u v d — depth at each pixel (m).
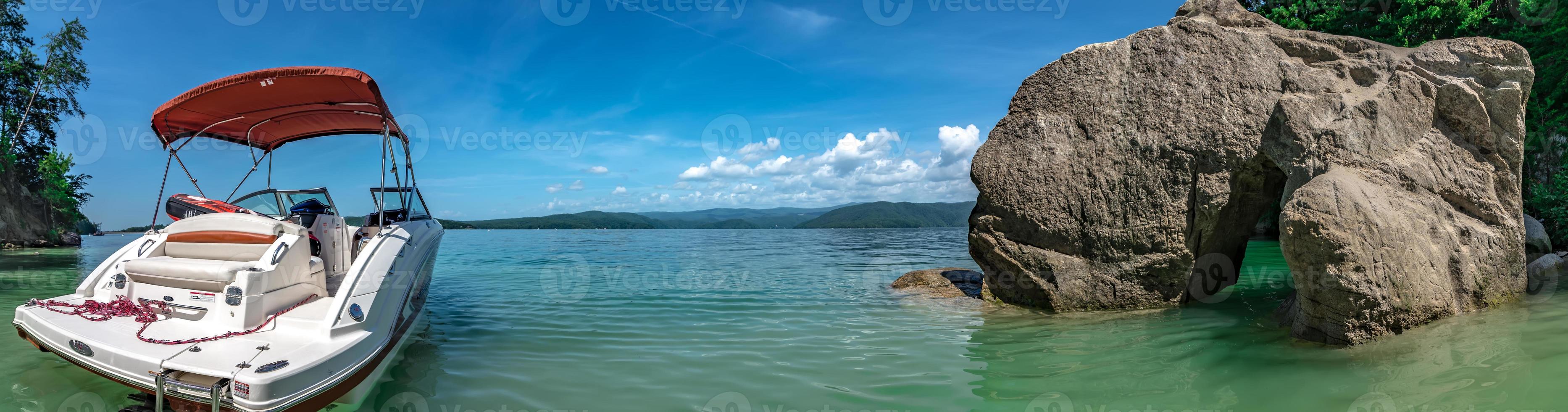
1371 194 5.22
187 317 4.75
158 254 5.33
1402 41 13.07
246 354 4.00
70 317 4.70
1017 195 7.54
